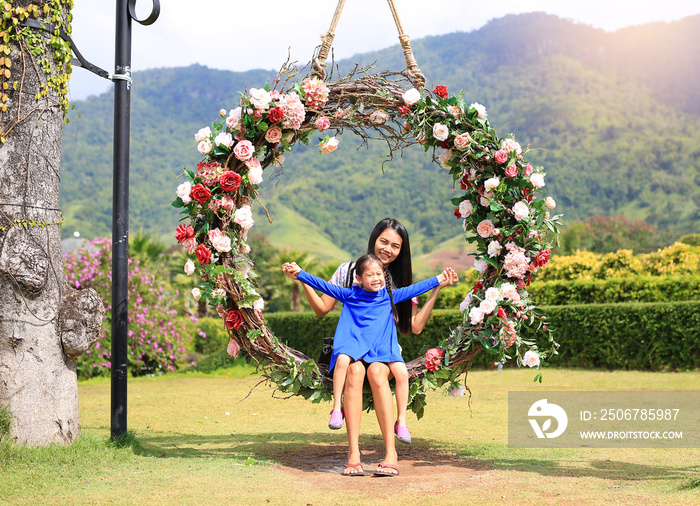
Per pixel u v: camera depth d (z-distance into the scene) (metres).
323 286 3.89
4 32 3.64
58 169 3.84
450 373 3.99
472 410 6.06
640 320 9.62
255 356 3.92
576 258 14.21
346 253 89.94
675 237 41.12
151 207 114.06
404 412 3.67
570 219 85.94
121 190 4.02
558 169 92.38
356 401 3.58
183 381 10.15
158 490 3.05
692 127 102.19
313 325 13.39
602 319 9.95
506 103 126.81
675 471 3.43
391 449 3.51
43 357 3.65
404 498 2.92
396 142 4.36
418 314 4.09
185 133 149.62
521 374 9.65
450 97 4.12
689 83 119.50
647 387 7.62
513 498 2.88
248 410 6.31
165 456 3.88
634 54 134.00
